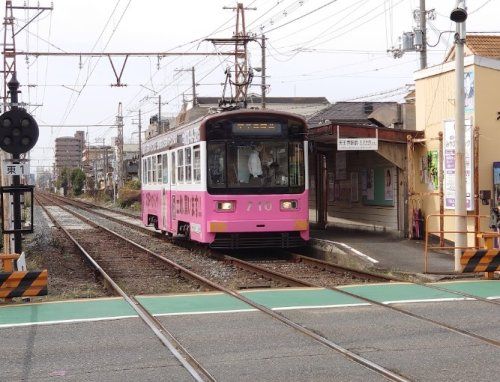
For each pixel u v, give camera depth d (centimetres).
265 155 1747
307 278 1376
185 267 1652
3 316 933
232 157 1730
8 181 1748
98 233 3105
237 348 744
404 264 1457
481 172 1642
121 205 6750
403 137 1883
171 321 891
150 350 739
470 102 1647
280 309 970
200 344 763
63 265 1767
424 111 1866
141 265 1753
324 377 629
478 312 934
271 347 747
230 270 1581
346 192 2375
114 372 655
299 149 1772
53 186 18212
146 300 1056
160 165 2358
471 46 2341
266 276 1443
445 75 1756
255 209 1733
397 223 1970
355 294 1093
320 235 2081
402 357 696
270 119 1752
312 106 6962
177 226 2050
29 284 1025
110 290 1271
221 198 1717
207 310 969
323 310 961
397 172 1959
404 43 2820
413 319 891
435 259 1516
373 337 789
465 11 1288
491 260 1239
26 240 2611
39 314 945
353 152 2286
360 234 2077
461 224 1316
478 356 696
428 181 1828
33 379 636
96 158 12706
